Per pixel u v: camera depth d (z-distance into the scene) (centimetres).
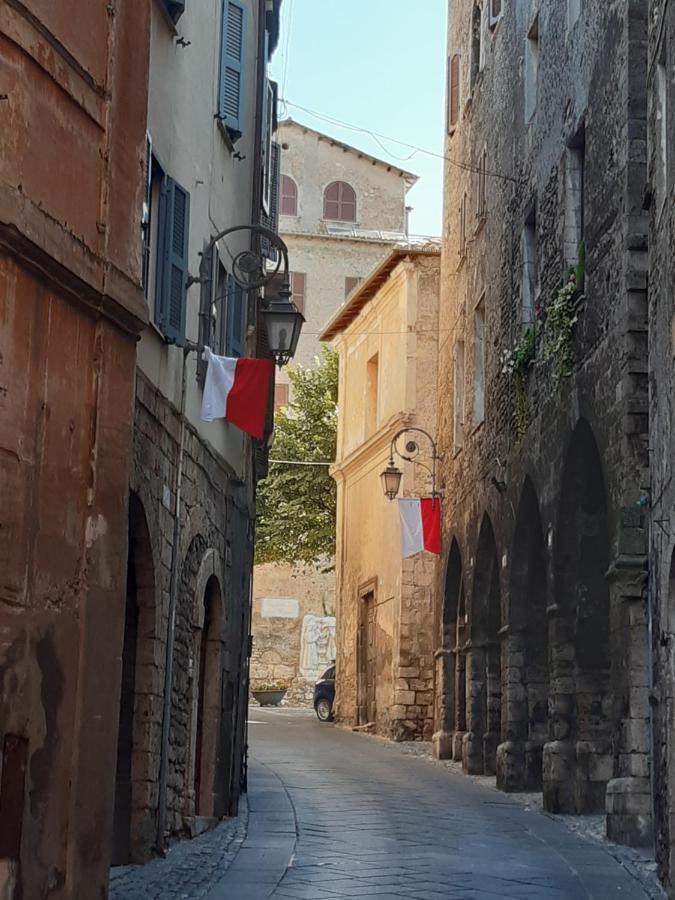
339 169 5353
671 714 1176
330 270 5253
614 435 1518
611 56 1598
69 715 909
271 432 2250
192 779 1435
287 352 1458
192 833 1407
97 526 948
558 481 1780
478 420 2495
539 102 2028
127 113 1016
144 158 1051
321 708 3853
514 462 2088
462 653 2538
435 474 2939
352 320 3825
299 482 4031
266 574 4844
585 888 1158
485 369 2391
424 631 3144
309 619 4844
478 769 2327
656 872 1247
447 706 2672
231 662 1684
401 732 3095
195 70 1438
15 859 834
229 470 1677
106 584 961
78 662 923
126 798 1209
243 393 1373
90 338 954
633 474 1466
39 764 868
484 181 2480
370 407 3612
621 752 1462
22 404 851
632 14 1523
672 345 1171
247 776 2069
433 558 3164
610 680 1750
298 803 1750
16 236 830
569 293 1739
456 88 2894
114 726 970
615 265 1542
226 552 1675
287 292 1477
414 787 2003
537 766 2033
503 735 2089
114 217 984
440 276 3058
